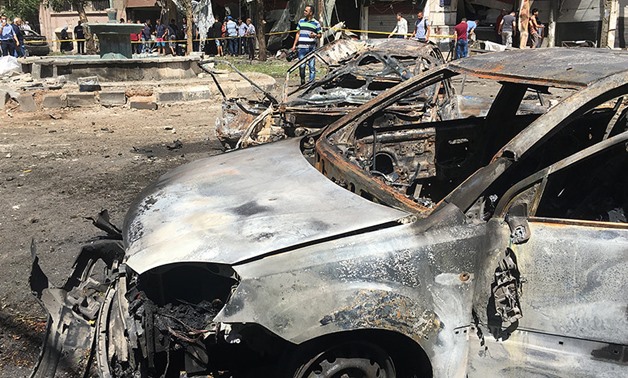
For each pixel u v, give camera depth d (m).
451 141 4.58
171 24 24.09
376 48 9.44
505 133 4.28
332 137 3.89
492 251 2.54
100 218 3.76
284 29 24.62
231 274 2.49
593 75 2.78
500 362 2.56
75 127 10.80
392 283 2.46
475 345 2.55
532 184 2.60
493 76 3.20
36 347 3.55
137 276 2.79
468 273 2.54
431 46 9.73
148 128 10.62
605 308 2.49
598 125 3.97
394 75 8.79
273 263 2.47
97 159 8.25
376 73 8.82
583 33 23.61
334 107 7.95
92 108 12.66
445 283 2.51
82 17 24.98
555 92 3.98
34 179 7.25
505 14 23.06
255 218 2.73
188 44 20.55
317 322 2.38
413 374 2.70
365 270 2.46
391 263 2.48
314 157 3.79
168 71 14.64
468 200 2.62
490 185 2.63
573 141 3.96
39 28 31.42
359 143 4.34
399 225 2.60
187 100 13.26
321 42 20.42
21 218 5.80
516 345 2.56
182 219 2.87
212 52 25.59
